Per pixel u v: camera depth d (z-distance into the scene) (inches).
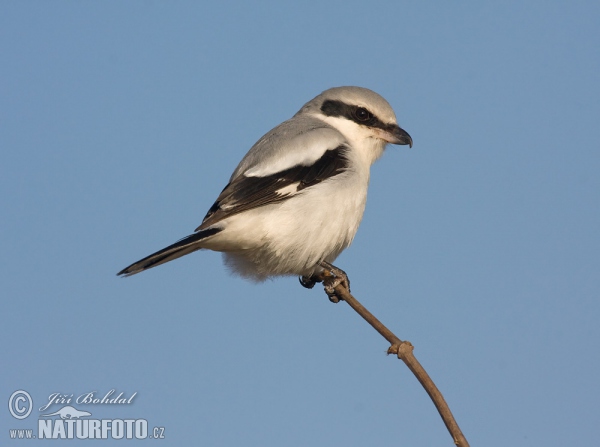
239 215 410.3
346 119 478.6
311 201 422.9
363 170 455.2
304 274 452.1
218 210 410.0
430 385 278.1
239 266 453.7
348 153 448.8
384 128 478.0
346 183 436.1
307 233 422.0
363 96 481.1
